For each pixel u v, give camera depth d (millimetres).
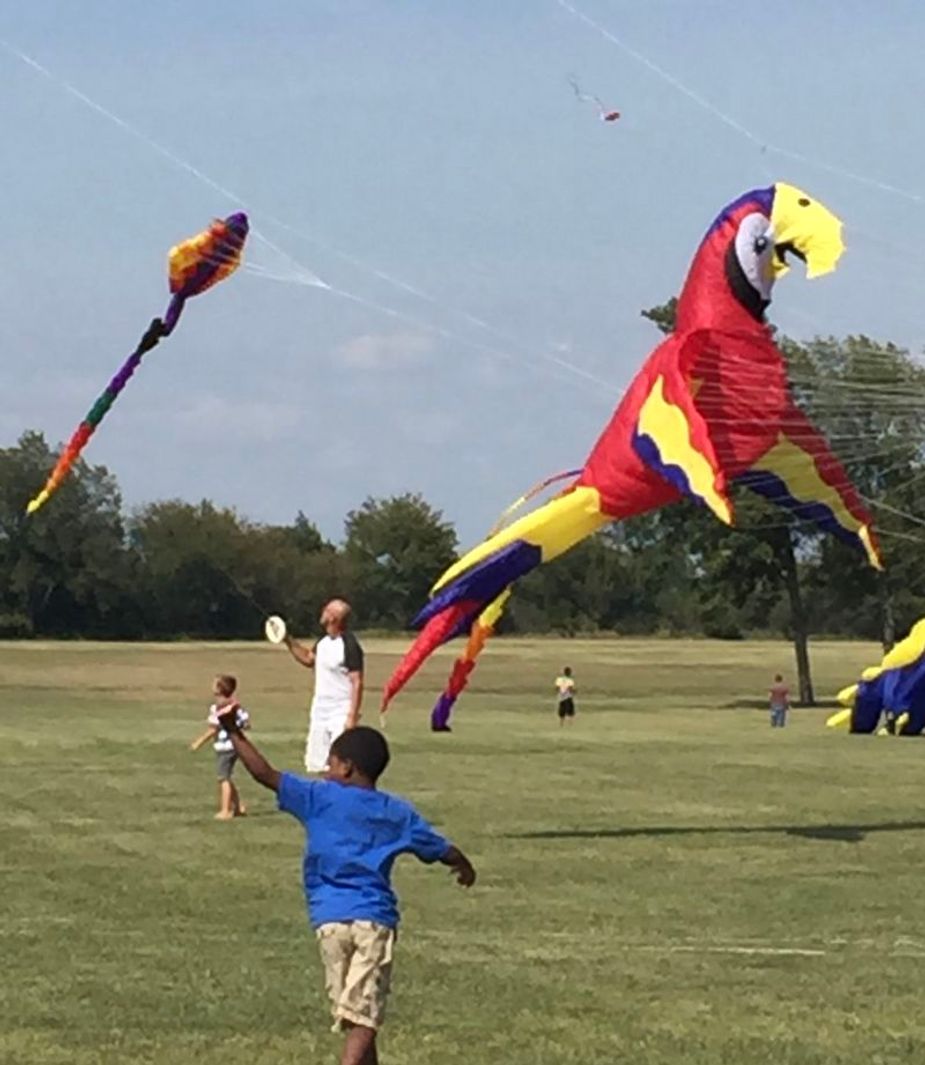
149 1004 11367
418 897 15562
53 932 13859
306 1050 10297
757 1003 11547
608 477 20266
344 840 8977
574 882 16469
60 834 19922
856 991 11914
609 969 12562
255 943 13406
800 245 19547
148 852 18391
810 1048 10445
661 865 17609
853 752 34188
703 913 14859
